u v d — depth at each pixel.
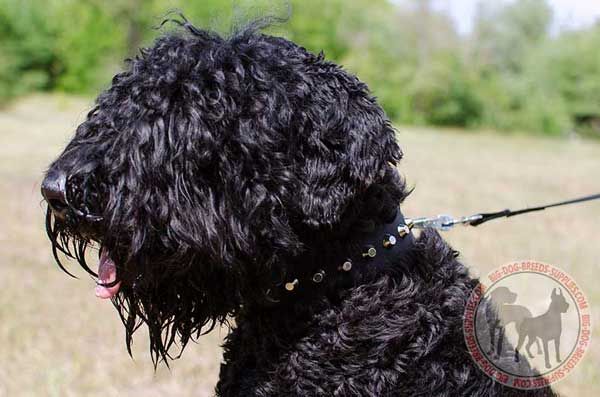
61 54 27.94
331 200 2.06
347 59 28.91
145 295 2.28
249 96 2.06
